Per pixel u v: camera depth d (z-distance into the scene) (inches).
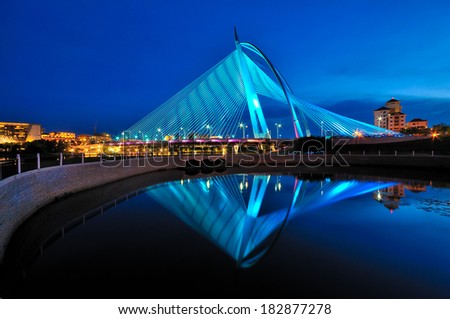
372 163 1492.4
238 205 585.9
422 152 1801.2
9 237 367.9
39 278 265.0
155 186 843.4
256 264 293.6
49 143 2375.7
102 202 595.8
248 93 2031.3
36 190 503.5
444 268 280.5
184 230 411.2
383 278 261.6
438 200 593.0
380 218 462.6
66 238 374.3
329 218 469.7
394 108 4849.9
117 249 335.6
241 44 2046.0
